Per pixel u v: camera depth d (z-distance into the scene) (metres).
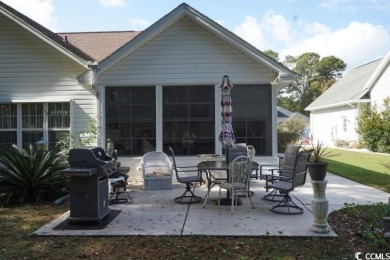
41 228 5.65
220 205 7.10
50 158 7.99
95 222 5.80
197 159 9.76
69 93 9.91
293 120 25.50
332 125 27.09
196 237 5.16
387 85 19.83
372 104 21.45
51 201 7.82
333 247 4.77
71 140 9.77
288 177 7.26
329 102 26.56
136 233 5.36
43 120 10.00
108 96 9.94
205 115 9.88
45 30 10.31
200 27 9.80
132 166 9.85
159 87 9.87
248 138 9.76
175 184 9.61
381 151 19.28
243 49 9.49
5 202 7.52
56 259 4.44
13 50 9.91
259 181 9.80
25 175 7.73
